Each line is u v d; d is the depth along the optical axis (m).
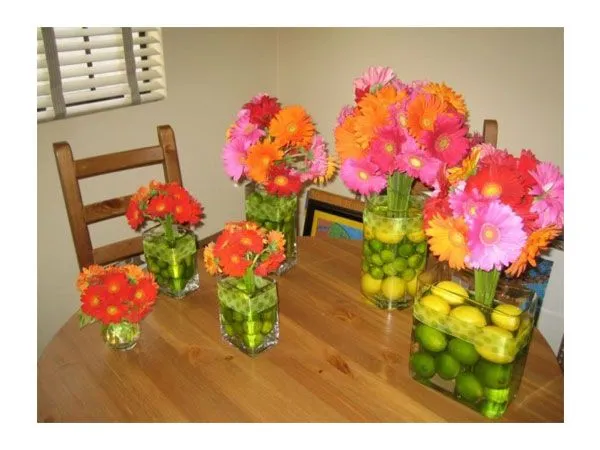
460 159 0.84
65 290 1.79
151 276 0.99
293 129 1.03
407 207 1.00
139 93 1.75
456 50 1.55
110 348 0.97
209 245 0.92
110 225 1.85
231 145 1.08
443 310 0.79
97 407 0.82
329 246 1.38
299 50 2.05
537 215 0.70
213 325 1.04
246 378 0.88
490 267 0.69
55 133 1.59
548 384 0.87
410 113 0.84
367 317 1.06
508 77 1.46
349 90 1.92
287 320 1.05
